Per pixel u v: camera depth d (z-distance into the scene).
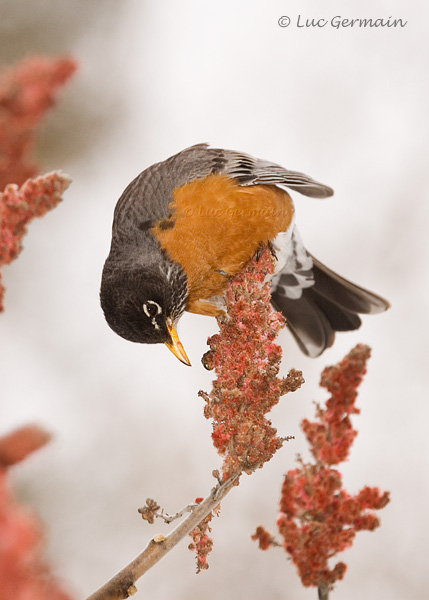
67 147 15.66
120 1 16.86
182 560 12.18
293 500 4.82
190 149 11.02
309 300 12.62
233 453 5.68
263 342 6.83
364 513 4.77
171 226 10.02
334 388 4.86
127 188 10.84
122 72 16.55
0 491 3.17
